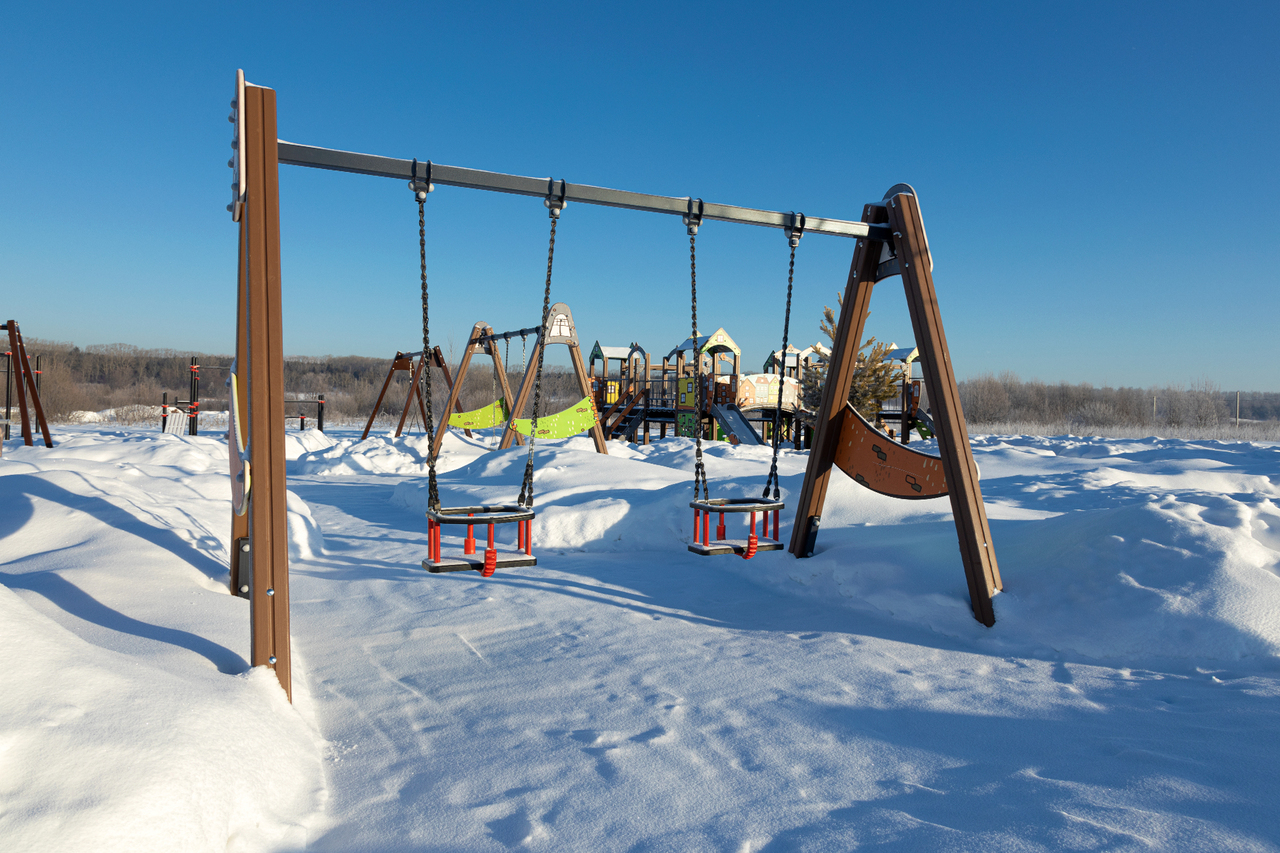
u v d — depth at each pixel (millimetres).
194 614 3238
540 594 4711
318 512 8820
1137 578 3689
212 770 1871
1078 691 2988
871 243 4812
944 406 4105
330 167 3260
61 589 3268
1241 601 3404
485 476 9578
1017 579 4047
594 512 6699
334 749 2490
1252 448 13945
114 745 1775
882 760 2375
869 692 3000
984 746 2471
